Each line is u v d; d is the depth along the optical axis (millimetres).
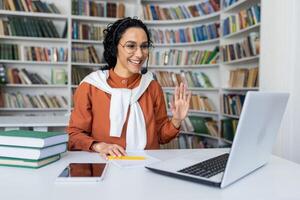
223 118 4074
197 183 870
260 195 794
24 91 4391
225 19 3949
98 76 1634
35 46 4371
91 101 1588
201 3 4441
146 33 1591
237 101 3670
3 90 4297
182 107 1524
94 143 1327
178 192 797
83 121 1551
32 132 1140
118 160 1128
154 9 4613
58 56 4305
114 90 1573
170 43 4598
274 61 2615
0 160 1026
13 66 4344
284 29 2543
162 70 4707
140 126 1555
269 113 905
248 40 3436
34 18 4340
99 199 737
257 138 914
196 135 4465
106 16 4434
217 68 4422
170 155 1245
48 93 4461
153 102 1694
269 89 2650
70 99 4328
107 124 1542
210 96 4523
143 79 1688
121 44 1579
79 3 4332
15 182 859
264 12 2678
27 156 1001
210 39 4277
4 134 1055
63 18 4387
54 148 1090
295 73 2475
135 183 864
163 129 1625
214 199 757
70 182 858
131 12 4730
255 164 987
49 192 779
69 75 4309
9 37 4102
